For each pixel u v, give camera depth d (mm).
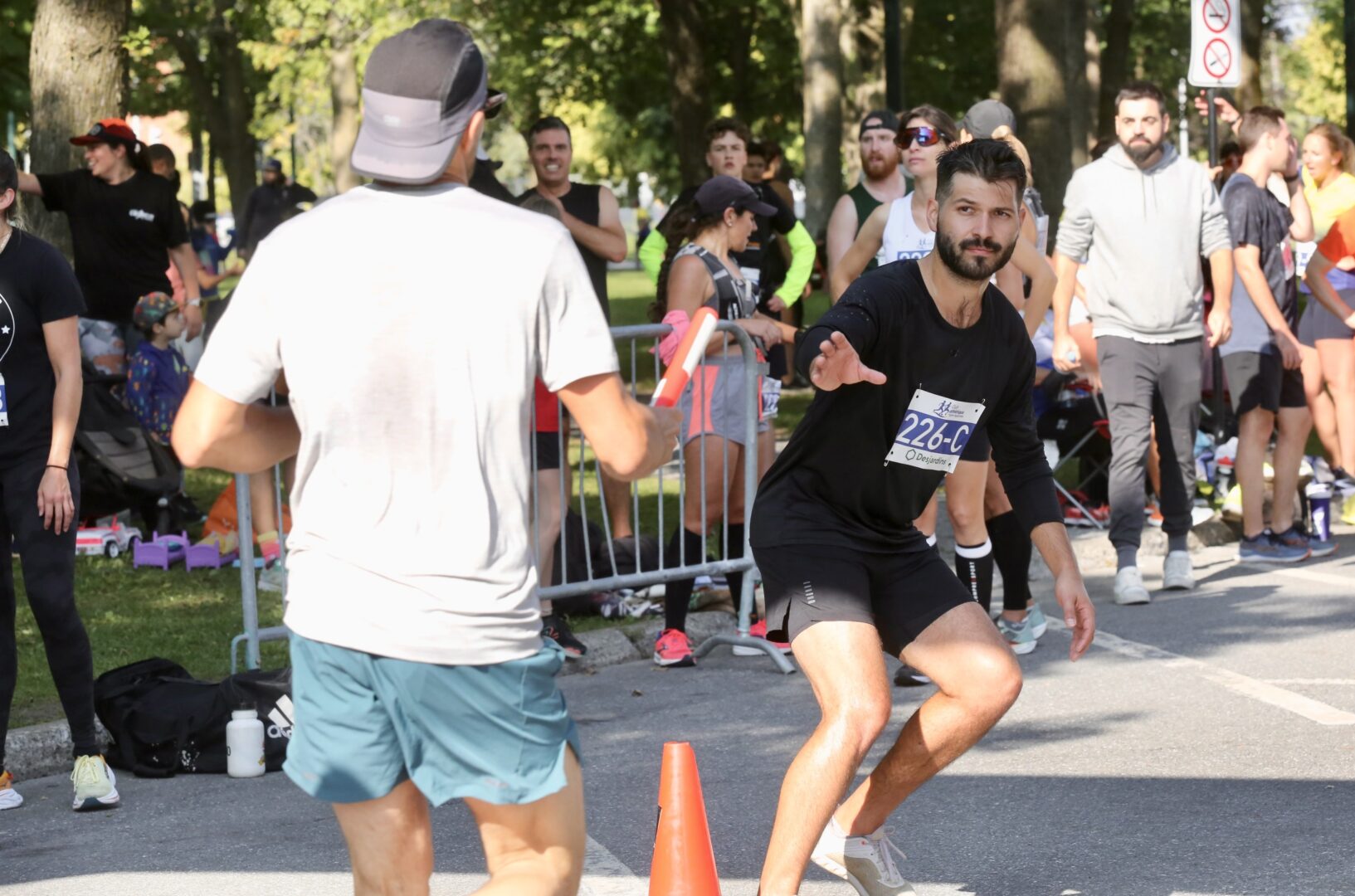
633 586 8586
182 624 9531
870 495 4898
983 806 6172
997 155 4676
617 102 43562
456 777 3451
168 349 12219
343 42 35594
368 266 3404
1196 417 10156
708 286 8711
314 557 3451
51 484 6348
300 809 6488
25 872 5809
